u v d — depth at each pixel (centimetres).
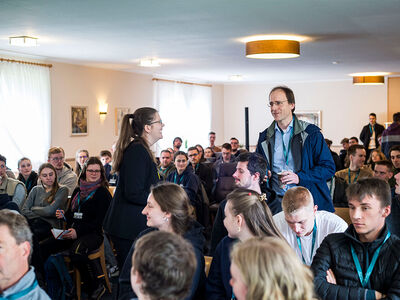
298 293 119
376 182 196
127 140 318
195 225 238
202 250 233
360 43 737
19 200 525
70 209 461
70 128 941
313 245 261
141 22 558
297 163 312
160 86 1212
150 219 231
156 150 1215
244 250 126
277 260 121
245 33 643
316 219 262
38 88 853
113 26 582
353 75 1314
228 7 482
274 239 133
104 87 1036
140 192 308
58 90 910
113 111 1063
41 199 476
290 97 312
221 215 281
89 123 992
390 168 454
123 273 239
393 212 295
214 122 1523
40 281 353
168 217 229
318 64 1028
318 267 207
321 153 310
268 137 326
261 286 119
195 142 1388
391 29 623
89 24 569
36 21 548
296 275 121
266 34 652
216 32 631
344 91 1417
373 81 1250
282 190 313
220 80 1427
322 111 1447
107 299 427
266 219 219
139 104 1149
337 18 548
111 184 712
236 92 1555
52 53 819
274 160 322
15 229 198
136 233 311
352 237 201
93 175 446
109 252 479
